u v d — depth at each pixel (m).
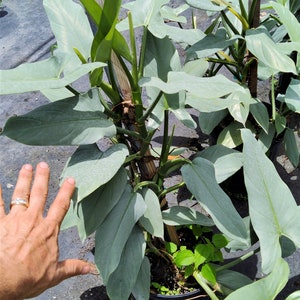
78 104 0.72
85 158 0.74
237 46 1.18
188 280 0.97
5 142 1.55
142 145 0.83
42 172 0.71
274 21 1.29
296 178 1.34
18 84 0.62
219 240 0.93
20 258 0.64
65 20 0.85
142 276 0.87
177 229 1.04
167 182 1.35
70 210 0.85
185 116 0.84
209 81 0.71
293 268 1.13
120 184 0.77
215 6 0.99
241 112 1.07
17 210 0.69
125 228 0.77
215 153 0.93
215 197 0.81
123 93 0.81
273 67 0.96
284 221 0.81
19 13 2.13
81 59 0.73
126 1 2.04
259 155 0.82
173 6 2.05
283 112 1.23
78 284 1.14
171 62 0.85
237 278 0.96
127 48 0.73
